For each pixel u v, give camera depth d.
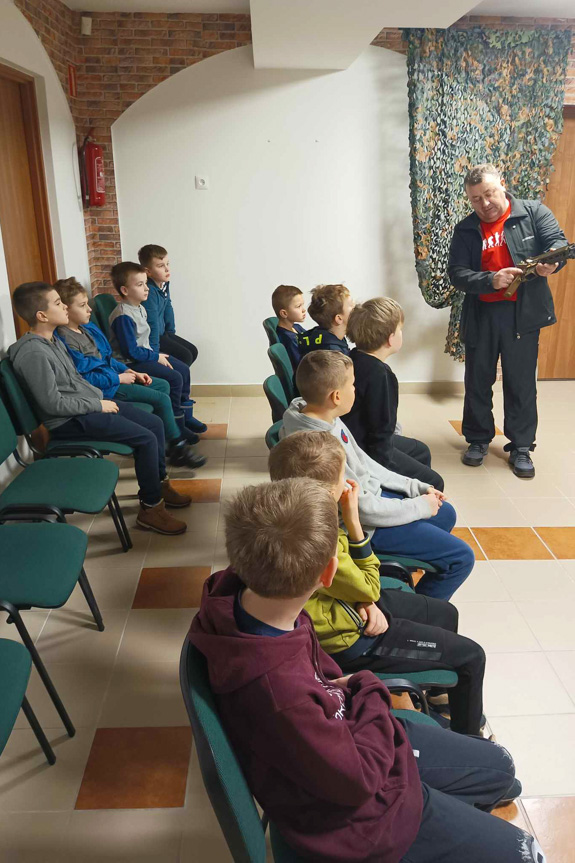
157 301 4.33
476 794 1.36
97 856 1.61
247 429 4.49
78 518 3.24
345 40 3.57
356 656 1.61
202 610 1.09
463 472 3.82
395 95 4.56
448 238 4.68
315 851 1.07
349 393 1.98
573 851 1.64
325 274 4.96
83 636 2.38
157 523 3.10
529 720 2.05
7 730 1.42
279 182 4.73
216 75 4.48
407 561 2.07
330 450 1.51
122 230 4.79
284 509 1.03
